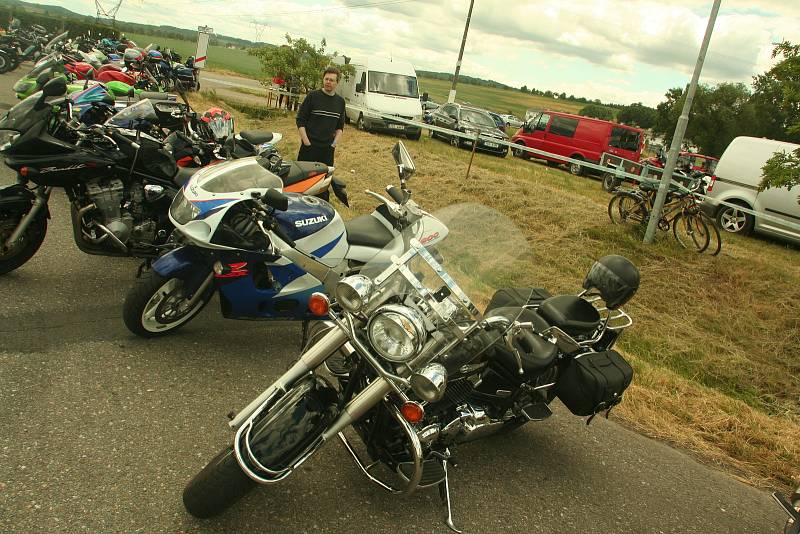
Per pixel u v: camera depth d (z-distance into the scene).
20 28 20.03
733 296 8.31
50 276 4.79
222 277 3.92
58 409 3.21
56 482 2.71
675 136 9.31
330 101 7.53
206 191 3.89
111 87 8.53
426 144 17.84
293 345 4.50
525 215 9.88
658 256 9.09
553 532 3.14
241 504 2.80
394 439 2.83
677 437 4.43
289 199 4.27
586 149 20.28
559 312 3.35
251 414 2.58
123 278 5.00
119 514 2.60
